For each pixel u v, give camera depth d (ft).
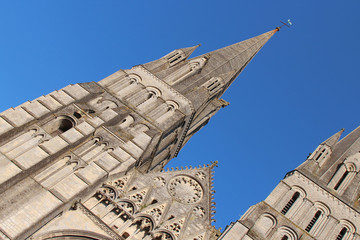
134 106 187.83
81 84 182.29
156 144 175.01
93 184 135.64
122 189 145.28
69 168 141.38
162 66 219.82
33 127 150.61
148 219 138.62
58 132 161.58
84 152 150.71
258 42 292.81
